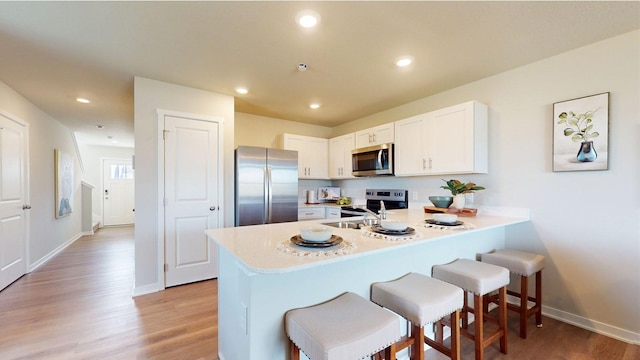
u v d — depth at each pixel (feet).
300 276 4.48
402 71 8.57
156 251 9.37
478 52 7.39
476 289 5.40
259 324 4.13
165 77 9.05
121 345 6.27
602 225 6.85
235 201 11.00
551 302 7.73
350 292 4.89
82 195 20.02
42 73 8.73
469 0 5.32
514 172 8.38
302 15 5.79
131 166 25.43
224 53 7.43
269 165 11.48
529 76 8.07
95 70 8.50
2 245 9.54
